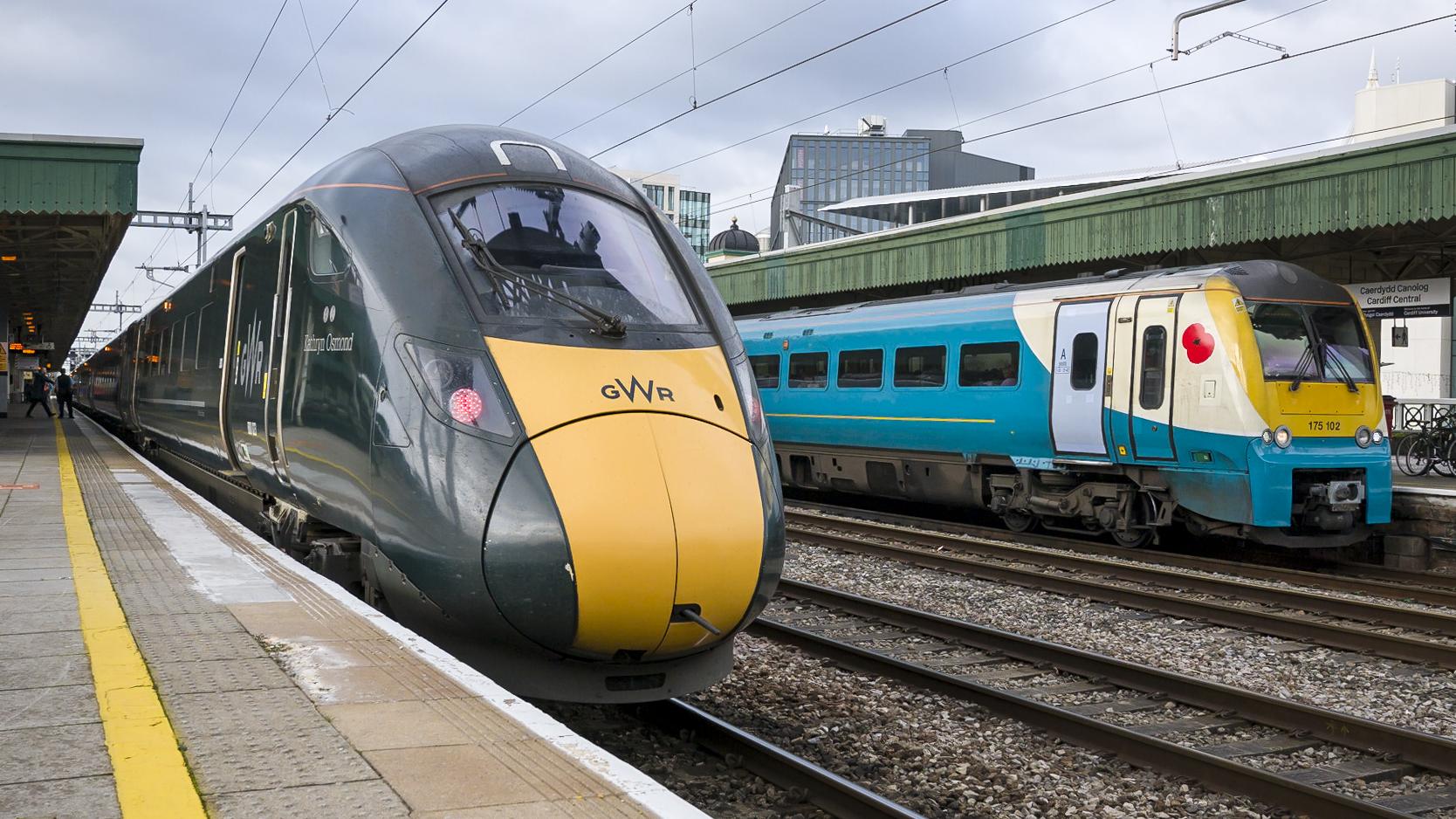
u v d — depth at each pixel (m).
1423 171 13.16
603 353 5.58
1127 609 9.61
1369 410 12.28
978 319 14.50
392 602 5.80
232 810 2.93
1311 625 8.48
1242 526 12.15
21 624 5.03
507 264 5.93
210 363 10.30
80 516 9.20
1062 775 5.50
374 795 3.05
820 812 4.90
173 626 5.02
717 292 6.56
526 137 6.88
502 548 5.07
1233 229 15.27
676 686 5.52
